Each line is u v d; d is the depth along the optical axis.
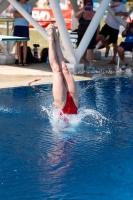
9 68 10.65
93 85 8.83
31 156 4.65
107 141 5.27
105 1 9.70
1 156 4.62
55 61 6.11
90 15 10.89
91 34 10.12
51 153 4.78
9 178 4.06
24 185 3.92
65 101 6.11
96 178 4.13
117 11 12.19
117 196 3.75
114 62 12.47
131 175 4.23
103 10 9.83
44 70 10.49
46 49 12.09
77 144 5.11
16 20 10.79
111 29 12.45
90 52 10.96
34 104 6.95
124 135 5.54
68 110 6.16
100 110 6.74
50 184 3.96
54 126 5.79
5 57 11.32
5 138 5.22
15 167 4.33
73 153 4.80
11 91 7.86
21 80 8.98
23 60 11.20
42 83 8.73
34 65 11.33
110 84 9.02
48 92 7.90
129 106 7.11
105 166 4.45
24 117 6.17
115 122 6.11
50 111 6.54
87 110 6.70
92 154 4.80
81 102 7.23
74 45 11.13
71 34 11.31
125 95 7.95
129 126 5.96
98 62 12.65
